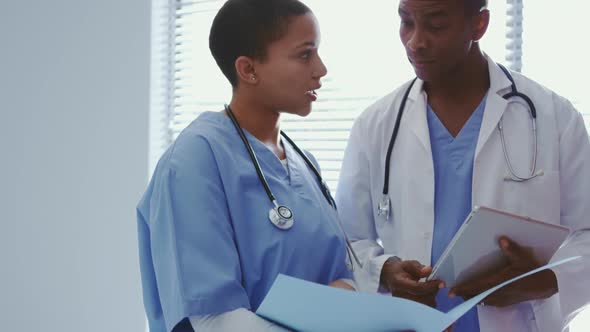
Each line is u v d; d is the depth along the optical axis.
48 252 2.63
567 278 1.38
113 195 2.52
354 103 2.37
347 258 1.28
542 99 1.51
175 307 1.03
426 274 1.32
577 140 1.46
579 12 2.10
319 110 2.40
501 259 1.27
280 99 1.16
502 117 1.50
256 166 1.15
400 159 1.54
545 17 2.13
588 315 2.00
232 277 1.04
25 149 2.67
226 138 1.16
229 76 1.22
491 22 2.18
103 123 2.54
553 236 1.22
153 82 2.51
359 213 1.60
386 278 1.41
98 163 2.55
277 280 0.95
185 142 1.13
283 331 1.00
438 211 1.49
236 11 1.18
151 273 1.17
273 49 1.15
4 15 2.69
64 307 2.60
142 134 2.48
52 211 2.62
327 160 2.38
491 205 1.44
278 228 1.12
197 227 1.05
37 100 2.65
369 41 2.36
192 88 2.60
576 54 2.09
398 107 1.59
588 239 1.44
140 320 2.47
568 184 1.46
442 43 1.36
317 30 1.17
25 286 2.67
